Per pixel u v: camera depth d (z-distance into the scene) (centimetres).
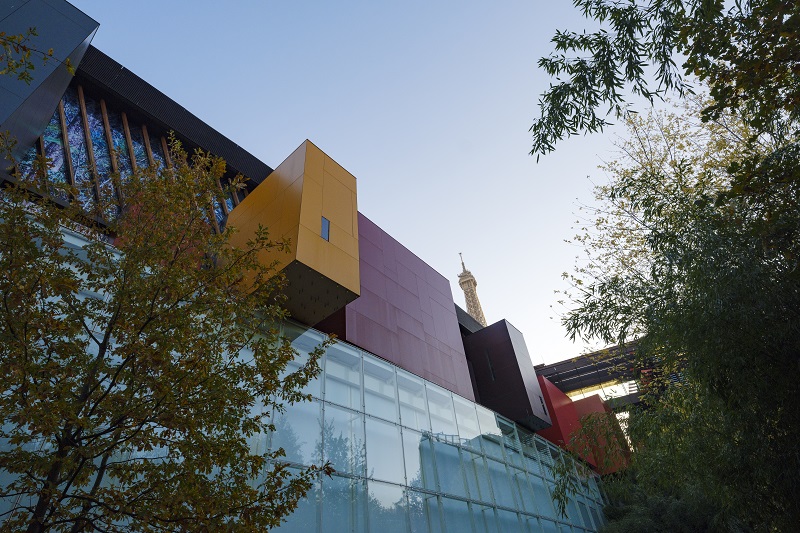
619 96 773
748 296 656
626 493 1043
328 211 1628
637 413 991
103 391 658
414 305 2288
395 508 1393
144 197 798
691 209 811
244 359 1238
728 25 642
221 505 605
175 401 628
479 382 3009
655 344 866
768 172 629
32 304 634
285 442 1208
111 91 1967
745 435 712
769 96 639
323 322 1762
